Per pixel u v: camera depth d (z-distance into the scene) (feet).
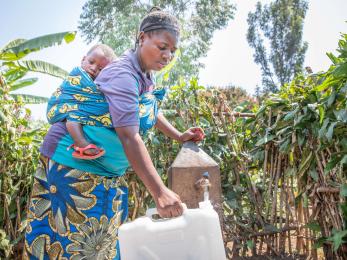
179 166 7.18
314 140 8.41
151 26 5.17
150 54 5.22
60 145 5.34
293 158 9.07
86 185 5.27
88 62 7.64
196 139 7.41
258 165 9.89
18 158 9.13
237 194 9.58
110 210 5.43
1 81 9.33
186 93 9.93
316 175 8.44
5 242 8.68
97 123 5.23
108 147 5.27
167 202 4.65
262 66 109.29
